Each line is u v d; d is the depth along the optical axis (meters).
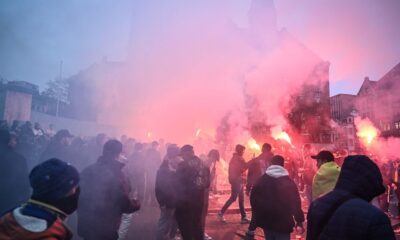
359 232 1.56
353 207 1.64
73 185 1.53
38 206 1.41
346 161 1.83
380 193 1.74
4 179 3.70
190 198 4.05
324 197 1.84
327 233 1.68
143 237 5.09
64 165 1.53
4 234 1.30
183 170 4.14
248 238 5.14
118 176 3.03
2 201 3.66
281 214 3.47
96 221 2.91
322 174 3.73
